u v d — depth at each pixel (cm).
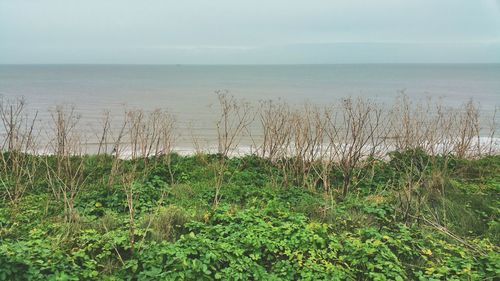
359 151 903
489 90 5966
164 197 776
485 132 1875
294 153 986
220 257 509
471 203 771
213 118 2397
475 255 556
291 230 580
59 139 923
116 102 3678
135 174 884
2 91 5031
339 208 709
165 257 513
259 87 6756
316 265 507
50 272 478
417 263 542
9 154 906
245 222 616
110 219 640
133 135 1388
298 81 9688
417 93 5106
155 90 5731
